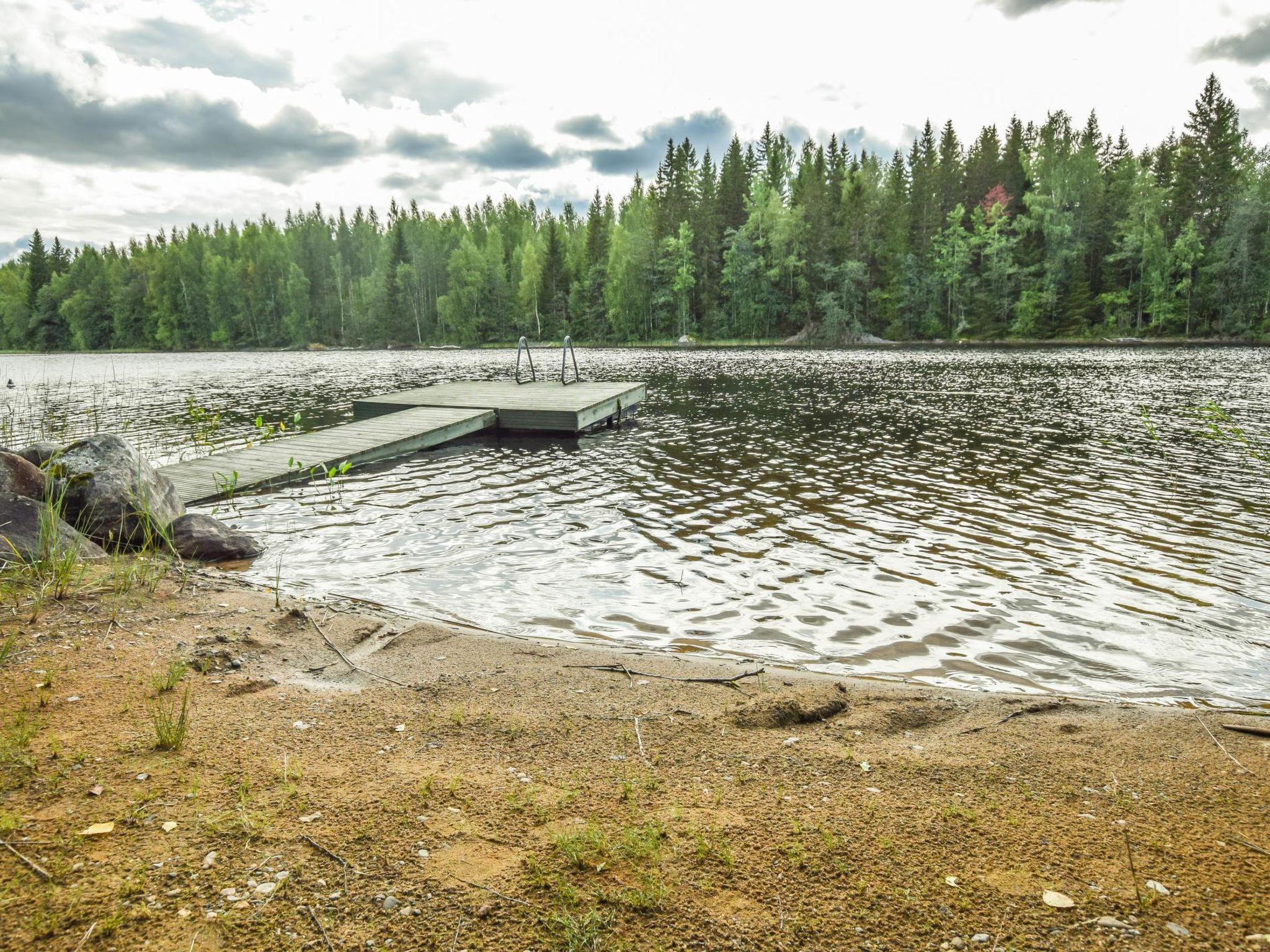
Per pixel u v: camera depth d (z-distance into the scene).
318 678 4.29
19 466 6.76
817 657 5.04
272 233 105.25
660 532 8.43
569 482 11.31
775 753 3.35
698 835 2.59
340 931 2.06
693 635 5.45
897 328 67.81
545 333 82.38
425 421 15.12
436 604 6.10
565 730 3.58
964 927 2.13
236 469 11.34
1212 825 2.71
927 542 7.93
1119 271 63.22
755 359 45.03
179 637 4.77
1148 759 3.33
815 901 2.25
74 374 39.97
